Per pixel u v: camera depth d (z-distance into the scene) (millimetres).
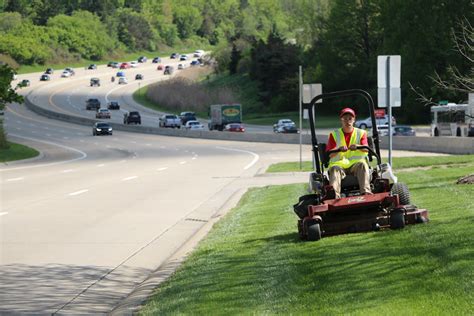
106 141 164250
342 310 14008
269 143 139500
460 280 15297
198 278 18812
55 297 18969
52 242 28156
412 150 99500
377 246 20234
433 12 170625
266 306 14938
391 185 24141
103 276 21734
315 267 18203
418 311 13445
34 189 53312
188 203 42250
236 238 25719
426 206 28703
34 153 126125
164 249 26562
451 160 62031
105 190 51250
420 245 19641
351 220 23359
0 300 18594
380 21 190750
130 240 28656
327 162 23672
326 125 197875
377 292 15078
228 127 178375
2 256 25141
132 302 17688
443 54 166750
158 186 54125
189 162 88875
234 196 46031
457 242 19438
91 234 30250
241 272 18812
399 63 33531
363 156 23438
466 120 107562
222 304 15562
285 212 32344
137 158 103938
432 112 119312
